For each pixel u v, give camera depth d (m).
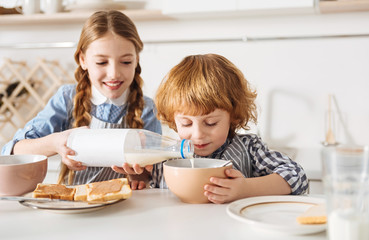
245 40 2.09
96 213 0.74
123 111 1.40
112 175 1.30
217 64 1.06
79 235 0.63
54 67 2.35
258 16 2.08
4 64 2.35
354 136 2.04
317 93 2.08
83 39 1.27
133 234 0.63
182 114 1.00
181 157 0.94
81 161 0.93
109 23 1.24
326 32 2.02
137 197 0.87
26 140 1.21
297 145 2.12
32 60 2.38
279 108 2.13
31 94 2.38
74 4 2.03
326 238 0.61
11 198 0.77
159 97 1.10
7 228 0.66
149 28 2.22
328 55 2.05
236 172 0.83
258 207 0.74
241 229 0.65
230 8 1.87
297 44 2.08
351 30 1.99
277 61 2.11
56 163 1.83
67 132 1.01
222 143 1.03
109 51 1.21
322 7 1.82
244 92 1.10
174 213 0.74
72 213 0.73
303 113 2.11
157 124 1.52
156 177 1.12
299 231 0.61
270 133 2.15
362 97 2.03
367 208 0.52
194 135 1.00
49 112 1.40
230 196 0.80
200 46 2.18
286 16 2.05
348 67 2.03
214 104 0.97
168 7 1.94
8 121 2.37
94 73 1.25
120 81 1.26
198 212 0.75
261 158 1.05
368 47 1.99
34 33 2.35
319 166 1.70
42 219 0.71
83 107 1.37
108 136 0.90
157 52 2.23
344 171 0.52
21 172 0.82
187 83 1.00
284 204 0.76
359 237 0.52
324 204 0.72
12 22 2.24
